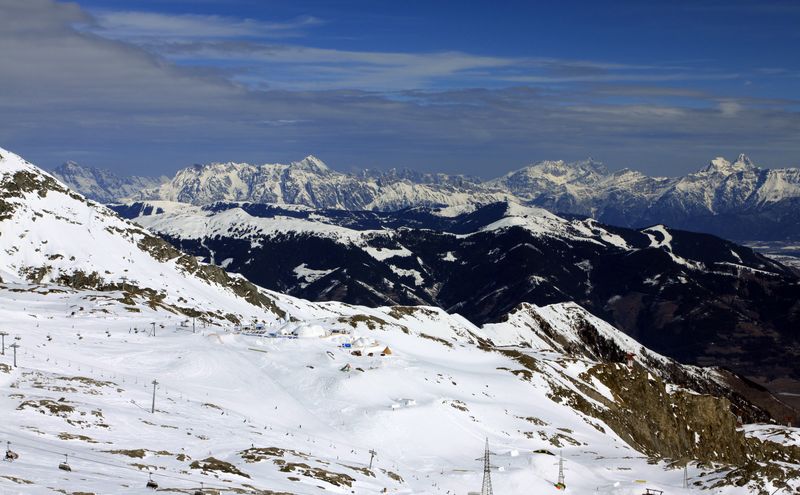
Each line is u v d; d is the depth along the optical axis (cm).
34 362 15750
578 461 17225
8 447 10000
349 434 16100
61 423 11906
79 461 10031
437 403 18375
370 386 18588
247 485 10538
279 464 12094
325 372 18975
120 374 16400
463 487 14275
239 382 17600
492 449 16962
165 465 10862
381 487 12575
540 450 17488
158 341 19650
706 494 15412
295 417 16312
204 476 10581
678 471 16875
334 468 12838
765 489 15475
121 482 9244
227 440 13138
